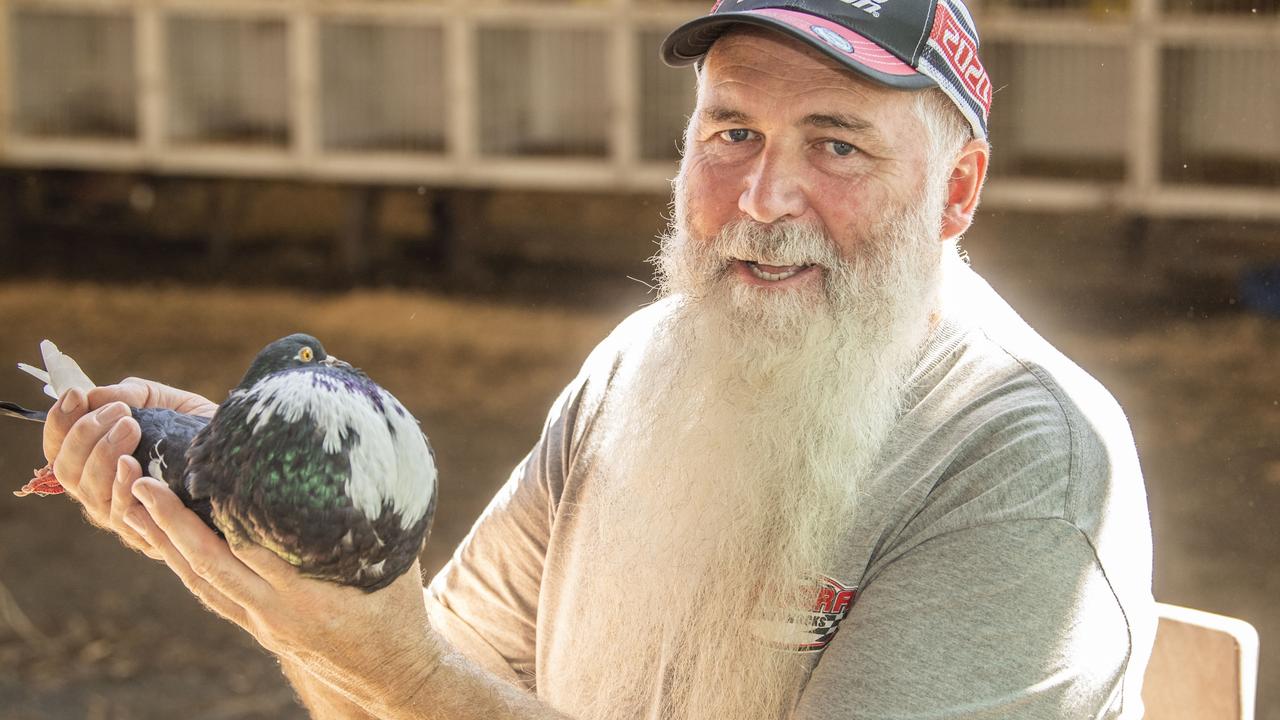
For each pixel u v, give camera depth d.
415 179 7.09
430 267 7.61
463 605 1.70
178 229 8.05
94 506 1.21
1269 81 6.09
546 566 1.58
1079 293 6.36
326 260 7.77
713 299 1.43
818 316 1.38
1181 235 6.34
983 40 6.33
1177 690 1.66
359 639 1.18
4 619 4.29
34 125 7.32
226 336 6.76
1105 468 1.31
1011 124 6.38
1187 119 6.21
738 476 1.40
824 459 1.35
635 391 1.54
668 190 6.85
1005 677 1.25
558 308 7.07
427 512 1.16
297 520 1.10
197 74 7.18
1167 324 6.14
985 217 6.53
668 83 6.79
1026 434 1.29
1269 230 6.17
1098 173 6.34
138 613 4.36
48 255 7.89
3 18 7.21
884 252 1.38
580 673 1.51
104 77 7.24
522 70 6.91
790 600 1.36
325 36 7.02
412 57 6.99
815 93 1.35
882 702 1.25
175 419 1.23
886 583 1.30
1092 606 1.27
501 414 5.87
